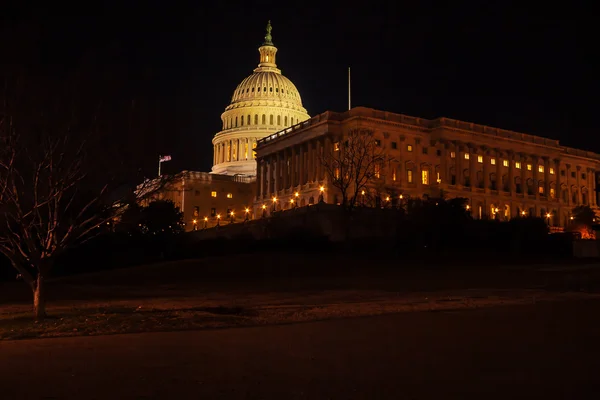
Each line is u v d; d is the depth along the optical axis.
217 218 149.38
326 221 87.19
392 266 64.69
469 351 17.33
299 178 139.12
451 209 85.69
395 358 16.31
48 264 26.53
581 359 15.98
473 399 11.85
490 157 144.25
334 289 44.94
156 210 82.19
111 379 13.79
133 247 76.06
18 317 26.20
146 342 19.47
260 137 182.25
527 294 38.28
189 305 32.84
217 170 186.25
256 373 14.41
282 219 94.56
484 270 60.97
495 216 138.62
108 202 30.75
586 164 163.62
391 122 130.38
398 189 121.75
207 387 12.97
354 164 94.38
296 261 64.38
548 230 91.81
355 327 22.95
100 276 57.66
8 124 26.48
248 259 65.25
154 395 12.27
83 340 20.05
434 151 136.12
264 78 191.38
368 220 88.50
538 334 20.62
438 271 60.56
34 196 27.41
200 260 65.50
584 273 55.34
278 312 28.36
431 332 21.34
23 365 15.55
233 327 23.41
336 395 12.21
